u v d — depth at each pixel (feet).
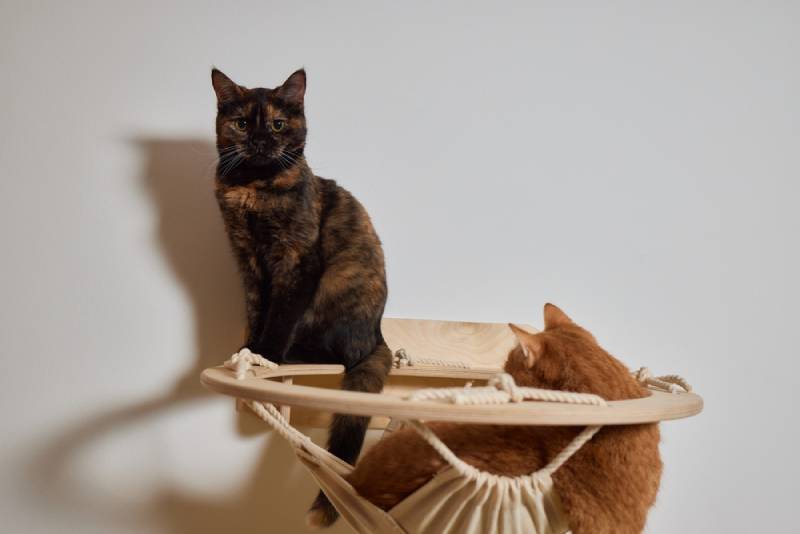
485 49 5.24
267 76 4.95
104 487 4.57
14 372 4.54
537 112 5.30
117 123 4.72
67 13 4.70
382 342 4.62
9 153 4.61
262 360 3.64
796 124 5.53
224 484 4.68
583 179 5.33
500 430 2.82
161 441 4.64
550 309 3.72
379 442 3.14
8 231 4.58
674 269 5.38
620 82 5.40
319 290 4.42
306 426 4.68
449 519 2.68
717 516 5.28
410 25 5.15
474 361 4.91
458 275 5.14
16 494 4.49
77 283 4.63
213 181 4.73
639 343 5.31
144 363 4.66
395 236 5.07
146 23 4.79
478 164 5.20
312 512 3.85
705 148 5.46
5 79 4.63
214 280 4.76
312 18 5.02
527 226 5.25
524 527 2.72
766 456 5.35
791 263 5.47
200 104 4.84
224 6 4.90
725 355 5.37
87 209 4.67
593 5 5.39
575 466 2.79
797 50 5.54
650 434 2.97
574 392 2.82
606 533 2.72
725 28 5.50
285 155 4.38
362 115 5.06
